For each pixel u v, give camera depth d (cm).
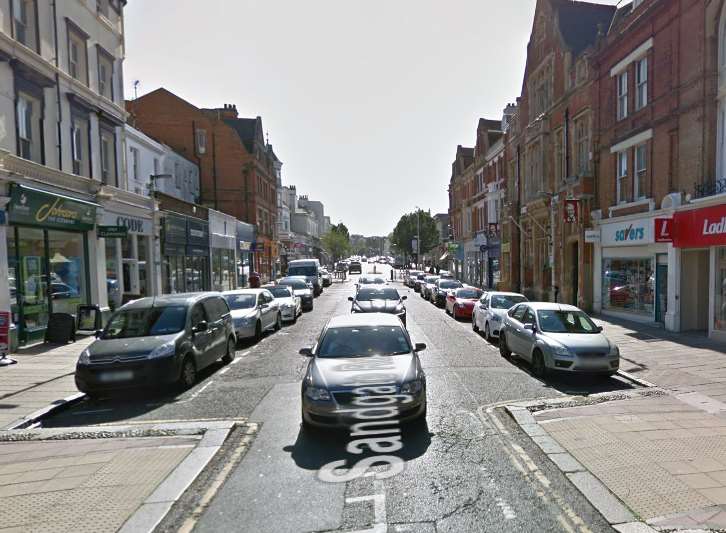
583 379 844
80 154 1476
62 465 495
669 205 1262
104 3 1634
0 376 883
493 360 1022
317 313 2008
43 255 1243
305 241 6738
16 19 1188
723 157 1133
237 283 3216
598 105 1700
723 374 834
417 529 363
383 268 9331
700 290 1277
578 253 1847
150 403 732
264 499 417
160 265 1945
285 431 595
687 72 1219
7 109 1136
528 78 2427
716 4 1126
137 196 1741
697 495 405
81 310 1356
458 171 4450
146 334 805
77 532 363
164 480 455
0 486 447
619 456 490
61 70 1352
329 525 372
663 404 671
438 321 1745
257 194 3734
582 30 2045
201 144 3494
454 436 565
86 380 720
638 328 1348
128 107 3372
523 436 562
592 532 355
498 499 409
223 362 1012
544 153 2167
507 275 2789
